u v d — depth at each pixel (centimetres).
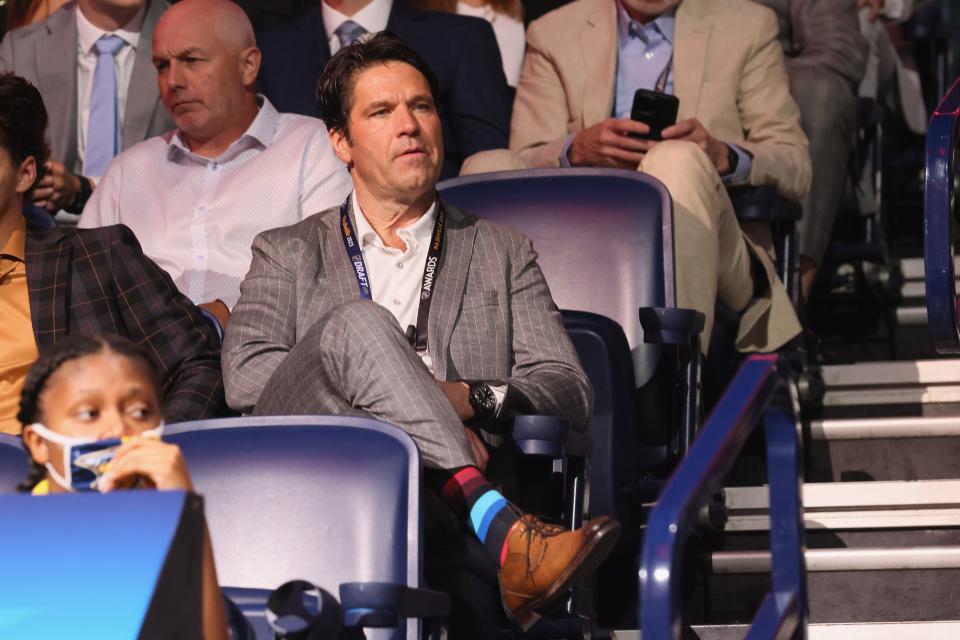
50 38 1190
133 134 1173
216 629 412
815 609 825
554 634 668
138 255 785
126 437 463
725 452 468
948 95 833
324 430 600
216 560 587
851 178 1280
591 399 722
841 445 959
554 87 1116
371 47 768
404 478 581
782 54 1097
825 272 1204
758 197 1024
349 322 633
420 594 545
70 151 1177
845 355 1202
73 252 773
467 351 728
